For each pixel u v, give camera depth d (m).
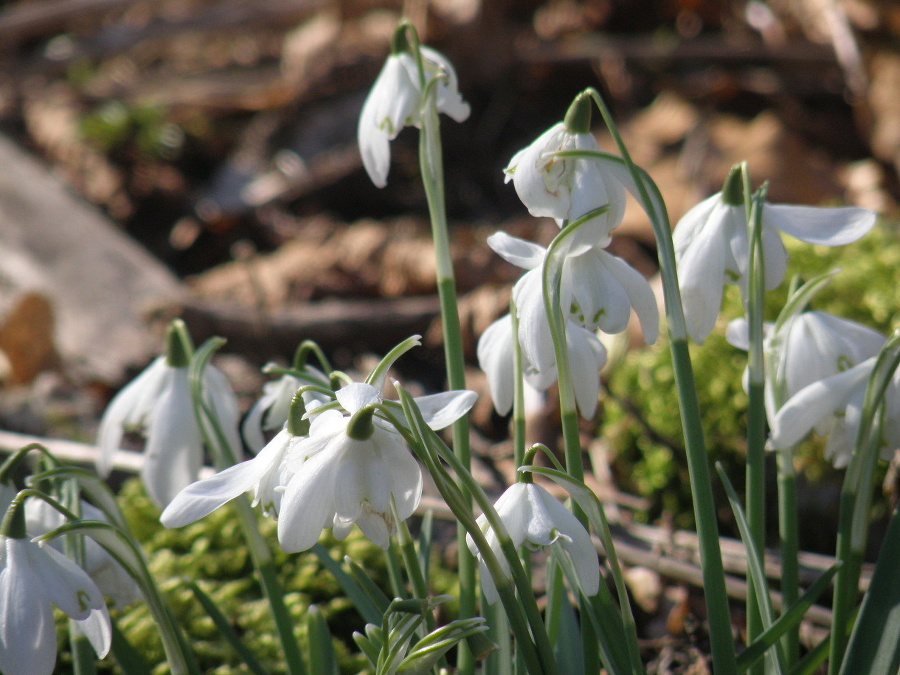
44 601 0.87
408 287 1.98
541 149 0.88
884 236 1.42
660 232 0.88
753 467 0.91
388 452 0.86
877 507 1.10
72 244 1.96
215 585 1.03
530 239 2.02
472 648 0.87
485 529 0.88
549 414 1.38
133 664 0.92
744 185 0.90
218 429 0.92
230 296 1.99
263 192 2.36
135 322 1.77
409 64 0.93
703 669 1.02
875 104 2.22
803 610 0.89
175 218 2.36
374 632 0.89
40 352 1.64
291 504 0.86
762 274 0.90
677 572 1.03
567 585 0.97
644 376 1.28
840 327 0.92
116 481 1.23
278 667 1.00
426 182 0.92
